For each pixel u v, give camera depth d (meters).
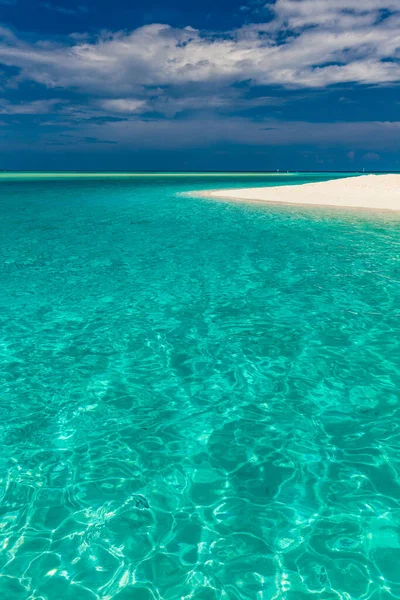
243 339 7.84
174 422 5.48
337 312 9.09
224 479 4.47
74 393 6.14
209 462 4.73
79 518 3.98
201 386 6.30
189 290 10.78
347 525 3.86
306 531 3.80
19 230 20.39
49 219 24.30
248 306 9.56
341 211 25.64
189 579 3.37
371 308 9.29
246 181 80.62
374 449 4.89
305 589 3.27
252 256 14.42
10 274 12.44
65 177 107.31
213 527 3.86
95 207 30.75
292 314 9.02
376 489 4.29
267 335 8.00
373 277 11.63
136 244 16.86
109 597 3.21
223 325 8.51
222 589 3.28
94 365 6.95
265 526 3.87
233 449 4.95
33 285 11.34
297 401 5.89
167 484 4.41
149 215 25.83
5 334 8.17
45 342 7.81
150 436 5.20
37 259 14.38
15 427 5.37
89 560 3.54
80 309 9.51
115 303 9.90
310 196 33.44
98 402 5.93
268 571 3.42
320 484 4.37
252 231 19.36
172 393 6.13
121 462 4.75
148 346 7.62
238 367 6.83
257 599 3.19
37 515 4.01
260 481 4.44
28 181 79.06
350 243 16.31
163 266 13.27
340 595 3.22
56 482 4.45
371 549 3.62
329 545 3.66
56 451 4.94
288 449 4.93
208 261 13.84
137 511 4.05
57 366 6.92
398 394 6.00
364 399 5.90
